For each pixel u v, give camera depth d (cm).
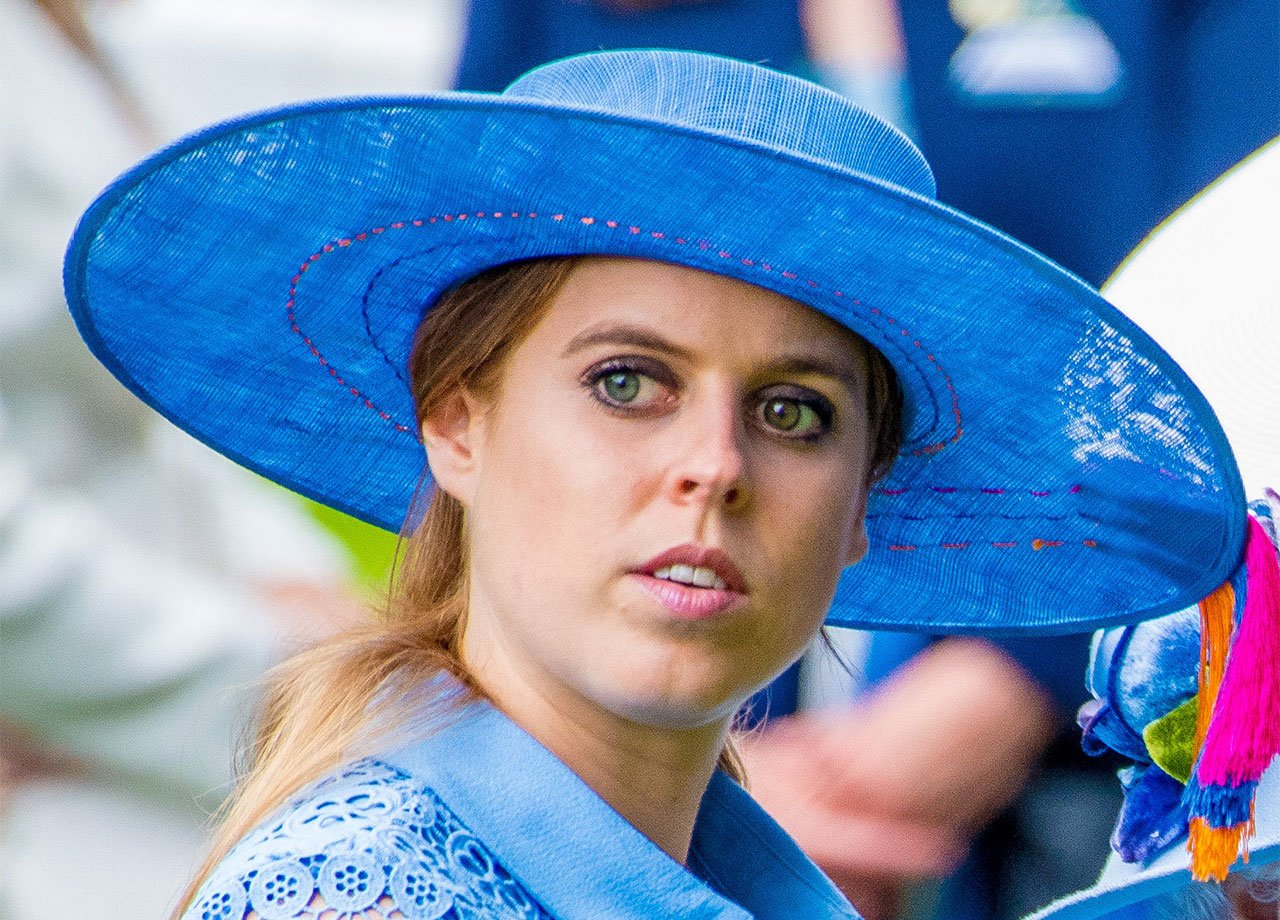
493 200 627
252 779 696
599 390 634
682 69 649
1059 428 705
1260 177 791
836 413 656
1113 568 751
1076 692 1061
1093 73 1191
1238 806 663
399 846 591
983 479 750
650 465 623
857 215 595
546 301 647
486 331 663
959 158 1195
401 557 797
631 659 618
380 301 698
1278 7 1230
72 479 1001
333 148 617
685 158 582
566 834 619
